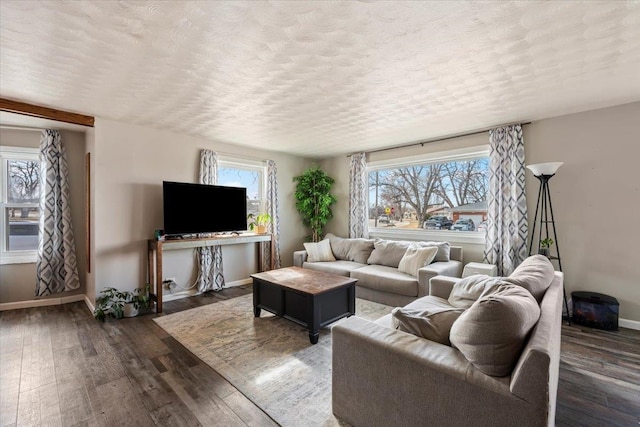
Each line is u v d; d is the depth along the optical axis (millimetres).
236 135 4246
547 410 1022
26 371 2229
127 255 3670
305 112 3268
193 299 4066
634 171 3002
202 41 1882
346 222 5656
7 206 3703
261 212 5309
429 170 4641
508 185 3672
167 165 4023
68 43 1894
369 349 1510
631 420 1704
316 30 1765
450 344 1454
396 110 3205
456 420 1227
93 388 2012
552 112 3281
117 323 3178
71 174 3949
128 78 2416
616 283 3100
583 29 1769
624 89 2684
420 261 3703
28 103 2990
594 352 2508
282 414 1747
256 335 2873
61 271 3846
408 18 1651
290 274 3424
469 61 2156
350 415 1620
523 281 1733
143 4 1520
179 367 2281
